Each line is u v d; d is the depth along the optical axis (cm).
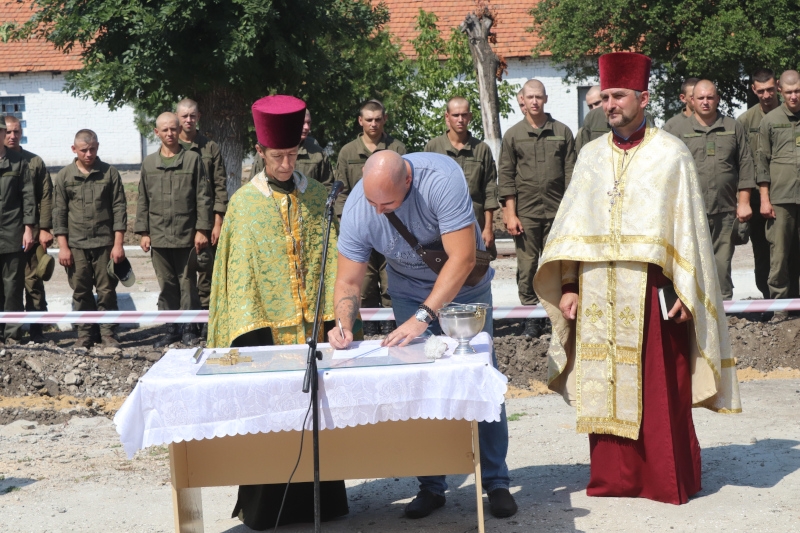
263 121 456
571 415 693
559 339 517
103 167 934
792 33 1500
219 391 394
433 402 396
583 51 1633
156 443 392
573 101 2630
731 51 1457
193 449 432
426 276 475
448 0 2695
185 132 941
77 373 835
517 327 962
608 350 489
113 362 864
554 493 513
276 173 476
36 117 2994
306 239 491
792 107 862
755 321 887
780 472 529
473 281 467
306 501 486
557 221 509
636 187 488
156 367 420
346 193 899
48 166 3014
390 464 432
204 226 912
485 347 431
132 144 3019
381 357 416
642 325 481
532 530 458
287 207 486
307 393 391
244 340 490
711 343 482
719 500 487
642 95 490
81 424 740
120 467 612
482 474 486
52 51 2958
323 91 1465
